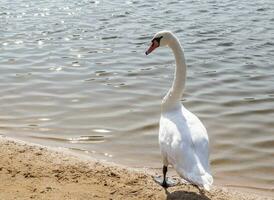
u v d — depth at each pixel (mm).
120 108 12594
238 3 27547
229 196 8492
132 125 11609
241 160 10055
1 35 20703
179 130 8055
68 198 7949
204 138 7938
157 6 27047
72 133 11234
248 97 13391
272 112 12391
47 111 12430
